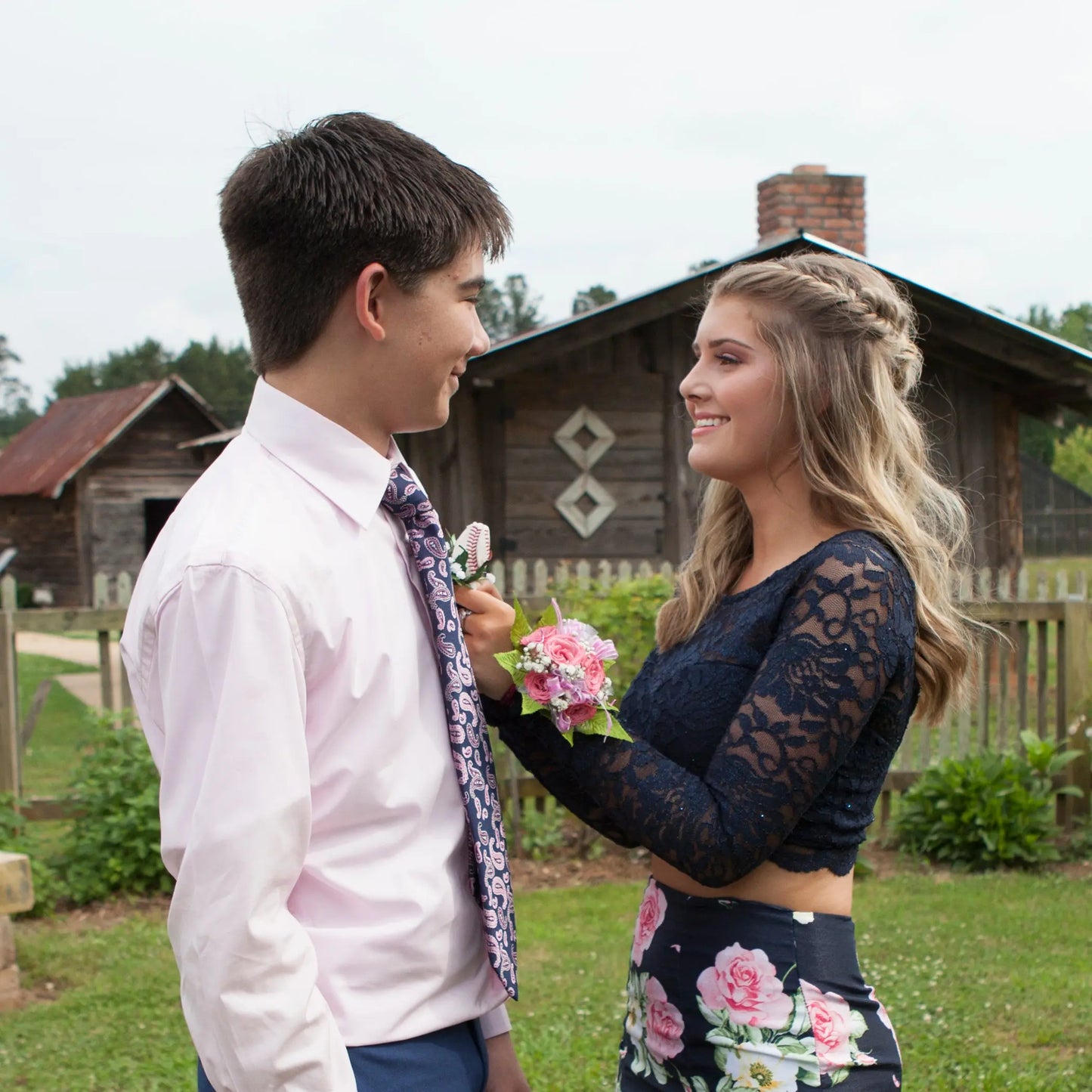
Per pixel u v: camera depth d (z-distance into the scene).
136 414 27.17
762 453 1.94
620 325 9.96
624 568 7.00
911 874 6.14
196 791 1.43
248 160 1.63
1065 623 6.83
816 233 11.56
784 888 1.81
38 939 5.09
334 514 1.58
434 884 1.59
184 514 1.55
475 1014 1.66
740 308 1.94
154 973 4.62
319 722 1.51
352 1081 1.44
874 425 1.91
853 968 1.83
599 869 6.27
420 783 1.59
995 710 8.23
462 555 1.88
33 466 28.44
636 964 1.97
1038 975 4.43
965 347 10.48
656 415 10.74
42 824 7.00
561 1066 3.64
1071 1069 3.57
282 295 1.60
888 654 1.76
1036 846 6.23
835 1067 1.75
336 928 1.52
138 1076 3.67
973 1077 3.52
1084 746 6.79
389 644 1.58
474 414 10.46
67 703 13.05
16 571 29.02
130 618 1.60
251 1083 1.37
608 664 1.83
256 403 1.64
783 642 1.77
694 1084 1.83
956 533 2.10
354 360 1.60
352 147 1.58
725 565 2.10
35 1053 3.87
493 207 1.68
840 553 1.80
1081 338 44.25
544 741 1.86
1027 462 40.62
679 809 1.72
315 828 1.52
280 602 1.44
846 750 1.74
